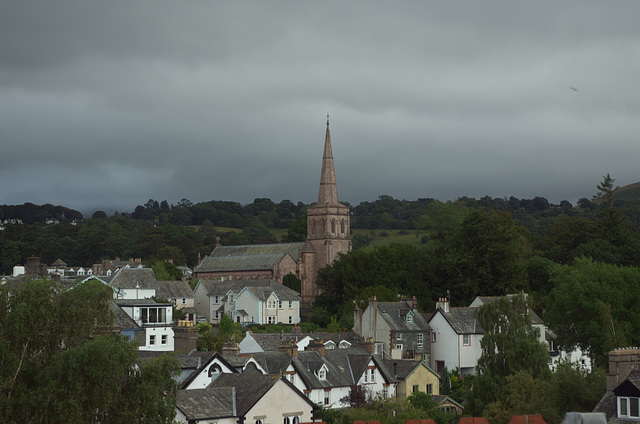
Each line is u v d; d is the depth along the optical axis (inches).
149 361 3496.6
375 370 5260.8
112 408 3272.6
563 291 6092.5
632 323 5866.1
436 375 5615.2
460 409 5068.9
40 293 3395.7
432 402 4813.0
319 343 5457.7
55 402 3095.5
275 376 4042.8
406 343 6904.5
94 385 3216.0
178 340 4867.1
